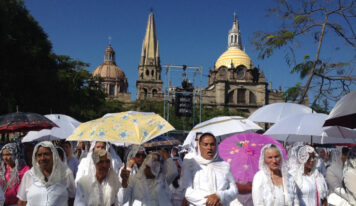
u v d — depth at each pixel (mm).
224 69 84812
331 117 5547
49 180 5129
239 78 83875
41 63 29016
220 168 5391
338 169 6508
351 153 5648
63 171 5328
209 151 5375
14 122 8516
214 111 69875
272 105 11070
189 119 59812
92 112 49969
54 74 29016
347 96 5418
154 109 67625
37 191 5094
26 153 7633
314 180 5688
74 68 38062
